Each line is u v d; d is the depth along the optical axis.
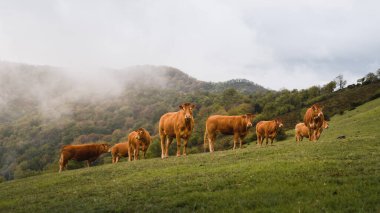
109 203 10.95
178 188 11.89
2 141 162.38
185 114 22.56
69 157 28.80
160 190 11.88
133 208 10.00
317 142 22.52
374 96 88.31
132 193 11.98
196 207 9.48
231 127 25.92
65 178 18.77
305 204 8.54
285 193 9.66
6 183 21.81
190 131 23.64
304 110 101.25
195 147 83.69
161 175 15.25
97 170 20.14
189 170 15.81
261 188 10.42
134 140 30.06
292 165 13.61
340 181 10.42
